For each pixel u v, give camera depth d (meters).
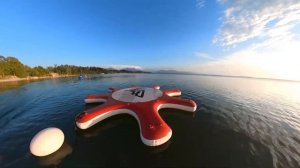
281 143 9.09
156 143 8.29
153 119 10.02
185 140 9.27
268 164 7.21
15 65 78.81
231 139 9.43
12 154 7.91
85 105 17.05
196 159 7.49
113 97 15.24
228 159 7.52
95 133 10.23
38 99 20.77
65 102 18.73
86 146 8.62
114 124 11.66
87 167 6.93
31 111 15.12
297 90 37.53
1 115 13.96
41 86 36.97
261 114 14.34
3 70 70.81
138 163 7.18
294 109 16.56
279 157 7.74
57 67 126.56
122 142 9.05
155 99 14.41
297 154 8.02
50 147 7.71
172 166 6.99
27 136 9.91
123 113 13.16
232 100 19.69
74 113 14.38
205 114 13.89
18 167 6.98
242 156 7.77
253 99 21.19
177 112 14.25
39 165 7.07
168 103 14.41
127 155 7.78
